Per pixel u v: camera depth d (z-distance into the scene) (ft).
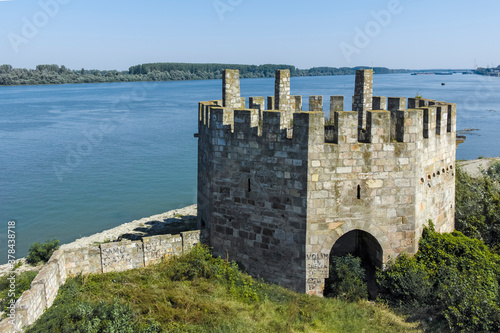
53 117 418.31
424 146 76.48
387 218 73.31
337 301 71.36
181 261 79.30
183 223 132.67
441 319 67.00
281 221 74.02
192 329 62.59
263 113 73.56
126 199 189.78
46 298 65.00
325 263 72.43
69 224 159.74
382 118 70.64
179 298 69.62
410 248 75.00
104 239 129.70
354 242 84.43
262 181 75.46
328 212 71.36
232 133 78.13
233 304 69.62
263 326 64.49
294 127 70.33
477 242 80.48
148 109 505.25
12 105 529.45
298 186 71.36
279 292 73.10
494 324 63.77
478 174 145.28
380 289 74.28
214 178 81.66
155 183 213.87
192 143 310.04
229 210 80.48
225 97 88.94
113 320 61.31
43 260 112.78
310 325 65.41
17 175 225.15
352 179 71.26
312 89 511.81
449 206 86.33
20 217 167.02
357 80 87.97
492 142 320.70
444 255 74.23
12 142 300.81
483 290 68.23
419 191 75.05
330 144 69.82
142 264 80.07
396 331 64.49
